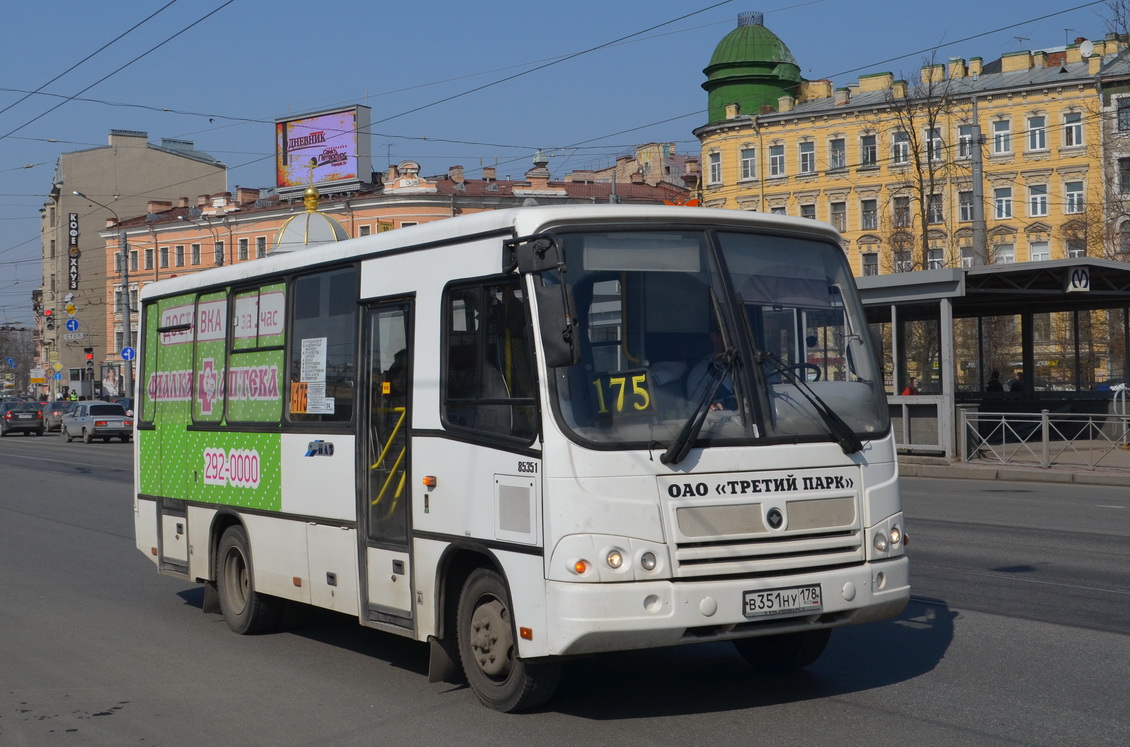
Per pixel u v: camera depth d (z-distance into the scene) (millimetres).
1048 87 59312
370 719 6574
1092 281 23688
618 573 5789
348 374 7695
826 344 6629
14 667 8094
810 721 6254
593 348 6020
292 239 26234
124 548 14461
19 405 56562
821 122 65438
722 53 69125
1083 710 6352
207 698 7168
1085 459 22453
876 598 6324
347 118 66562
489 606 6527
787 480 6184
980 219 31375
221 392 9297
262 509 8633
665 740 5973
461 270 6684
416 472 6938
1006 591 9945
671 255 6320
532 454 5992
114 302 80062
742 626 5984
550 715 6504
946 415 24016
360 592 7469
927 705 6508
